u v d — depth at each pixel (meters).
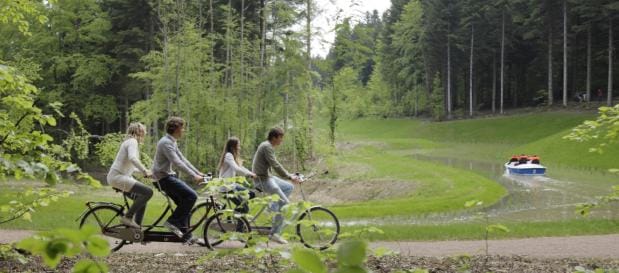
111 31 39.47
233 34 36.59
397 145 51.59
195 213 8.59
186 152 31.89
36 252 1.33
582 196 19.78
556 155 33.66
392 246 10.12
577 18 54.69
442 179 24.94
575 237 11.11
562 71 63.28
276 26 33.62
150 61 33.16
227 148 9.16
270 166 8.64
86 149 21.73
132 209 7.91
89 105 37.97
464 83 73.06
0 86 5.79
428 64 71.12
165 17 32.56
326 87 32.78
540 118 51.66
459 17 63.25
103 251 1.36
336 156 32.41
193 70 33.75
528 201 18.75
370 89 89.25
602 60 55.16
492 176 27.19
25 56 37.84
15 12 9.16
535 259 8.44
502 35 59.91
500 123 55.25
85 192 18.56
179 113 32.44
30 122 5.67
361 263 1.27
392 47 80.50
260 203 5.31
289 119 33.22
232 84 34.53
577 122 46.72
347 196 25.48
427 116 74.94
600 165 29.31
